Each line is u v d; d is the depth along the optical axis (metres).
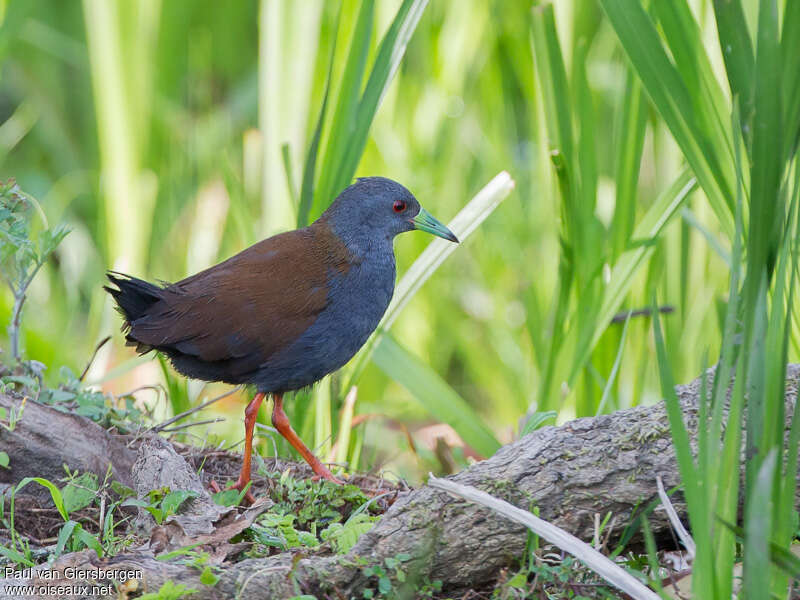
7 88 16.89
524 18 13.39
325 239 8.65
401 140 13.79
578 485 6.37
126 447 8.07
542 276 12.12
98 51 12.55
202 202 14.41
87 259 14.46
